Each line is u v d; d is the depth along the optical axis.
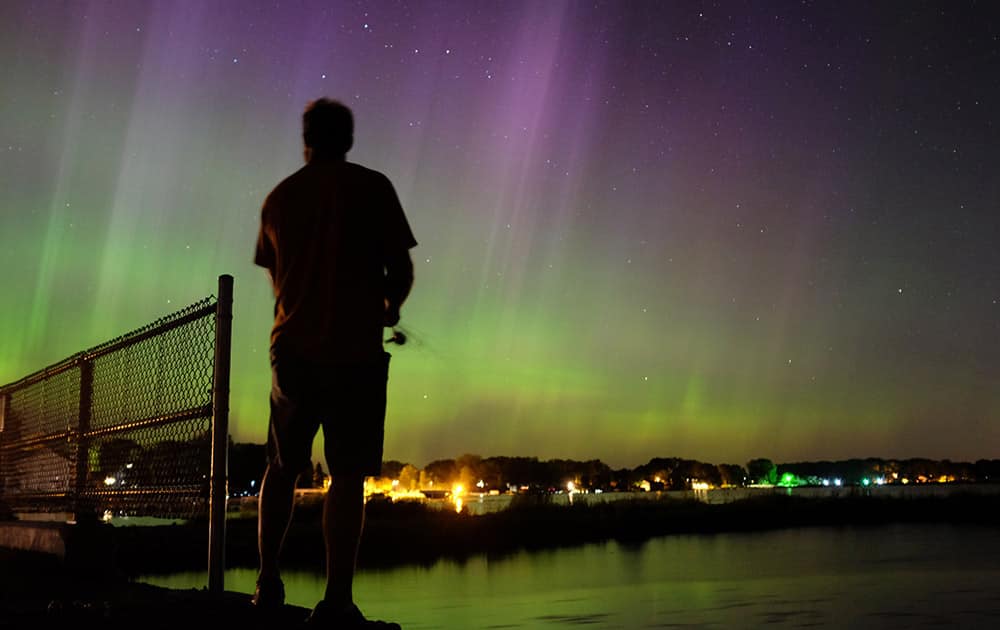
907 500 61.72
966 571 22.11
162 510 4.60
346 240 2.77
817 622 13.92
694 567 26.44
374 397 2.76
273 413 2.87
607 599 18.06
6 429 7.81
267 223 2.92
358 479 2.71
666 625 14.00
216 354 4.17
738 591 19.11
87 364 5.90
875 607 15.52
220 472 4.09
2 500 7.65
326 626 2.57
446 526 42.78
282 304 2.82
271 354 2.80
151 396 4.83
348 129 2.99
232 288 4.20
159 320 4.77
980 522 50.03
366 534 40.12
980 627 13.00
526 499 50.59
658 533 46.38
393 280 2.84
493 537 41.44
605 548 37.75
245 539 31.00
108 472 5.34
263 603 2.93
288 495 2.93
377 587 22.31
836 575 22.25
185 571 22.05
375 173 2.88
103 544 4.88
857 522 52.53
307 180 2.86
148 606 3.24
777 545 36.38
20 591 4.18
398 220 2.84
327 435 2.75
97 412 5.62
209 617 2.90
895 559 26.80
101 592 4.05
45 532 5.20
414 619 15.26
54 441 6.40
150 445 4.83
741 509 55.78
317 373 2.70
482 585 22.17
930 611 14.83
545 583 22.41
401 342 2.97
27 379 7.20
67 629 2.79
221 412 4.12
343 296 2.74
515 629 13.73
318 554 28.78
